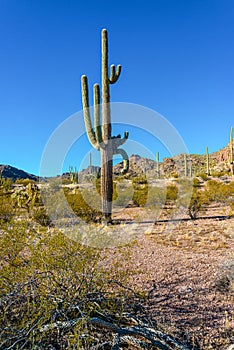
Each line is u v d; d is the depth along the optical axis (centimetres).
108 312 312
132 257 573
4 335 243
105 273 358
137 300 379
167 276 470
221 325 328
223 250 631
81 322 248
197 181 2136
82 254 346
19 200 1166
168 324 327
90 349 251
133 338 281
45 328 245
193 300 386
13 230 355
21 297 280
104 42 1012
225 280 436
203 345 292
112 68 1014
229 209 1262
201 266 520
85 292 311
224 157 5406
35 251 342
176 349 277
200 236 782
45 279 313
